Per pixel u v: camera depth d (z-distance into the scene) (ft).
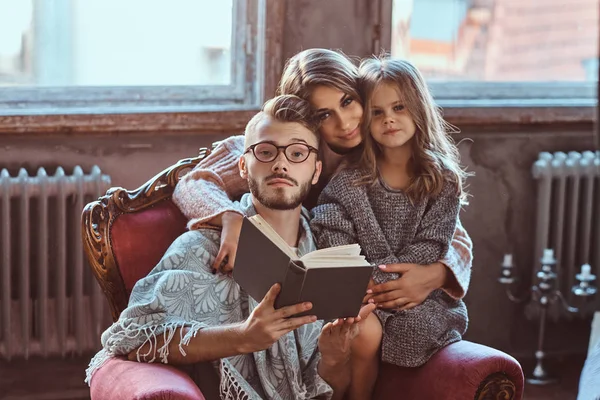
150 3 10.75
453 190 7.02
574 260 11.52
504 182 11.46
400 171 7.13
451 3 11.87
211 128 10.41
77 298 10.07
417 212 6.97
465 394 6.16
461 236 7.19
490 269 11.59
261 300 5.72
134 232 6.84
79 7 10.56
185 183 6.90
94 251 6.75
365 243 6.92
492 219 11.50
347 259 5.65
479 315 11.65
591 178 11.25
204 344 5.91
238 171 7.03
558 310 11.48
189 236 6.57
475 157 11.34
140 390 5.48
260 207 6.60
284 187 6.35
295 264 5.44
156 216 6.95
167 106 10.73
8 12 10.32
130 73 10.80
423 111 6.97
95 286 10.09
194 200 6.73
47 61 10.52
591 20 12.76
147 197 6.99
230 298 6.51
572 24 12.74
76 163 10.25
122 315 6.21
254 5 10.76
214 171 6.99
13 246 10.30
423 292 6.76
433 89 11.77
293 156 6.38
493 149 11.37
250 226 5.62
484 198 11.44
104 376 6.00
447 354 6.43
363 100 7.06
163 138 10.43
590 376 7.23
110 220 6.82
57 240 9.97
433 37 11.84
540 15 12.53
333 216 6.91
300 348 6.64
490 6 12.20
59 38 10.52
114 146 10.32
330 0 10.53
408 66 7.04
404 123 6.93
